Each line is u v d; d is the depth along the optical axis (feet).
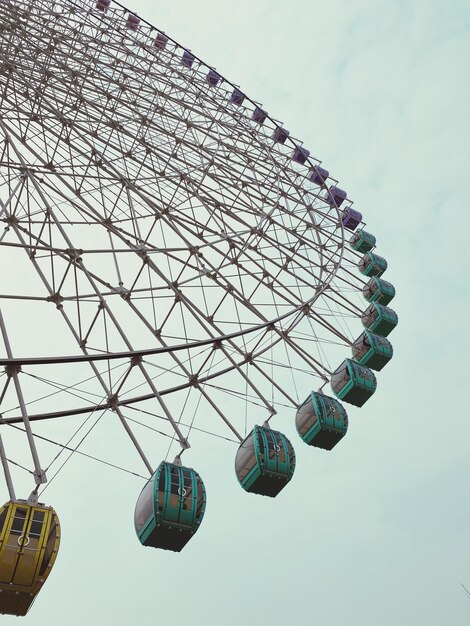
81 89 100.37
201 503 70.03
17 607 56.39
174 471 70.59
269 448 83.41
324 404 99.45
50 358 59.52
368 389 111.34
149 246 84.99
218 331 82.17
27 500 56.54
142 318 78.33
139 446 68.49
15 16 100.63
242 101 145.28
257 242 107.14
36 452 56.13
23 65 92.99
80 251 71.72
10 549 54.13
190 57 136.87
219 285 88.28
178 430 68.49
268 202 113.19
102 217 86.33
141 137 104.27
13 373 58.90
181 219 100.83
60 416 79.36
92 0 124.36
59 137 89.56
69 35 109.09
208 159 110.63
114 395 68.28
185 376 79.77
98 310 68.85
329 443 100.73
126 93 107.24
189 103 122.21
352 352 123.75
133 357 67.26
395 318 134.92
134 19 132.77
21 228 79.46
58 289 71.15
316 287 103.60
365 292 145.28
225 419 82.84
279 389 90.58
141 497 71.41
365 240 154.81
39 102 91.40
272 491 85.46
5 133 74.18
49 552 55.21
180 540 69.97
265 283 103.19
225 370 91.61
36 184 72.38
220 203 106.01
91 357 62.49
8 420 76.54
